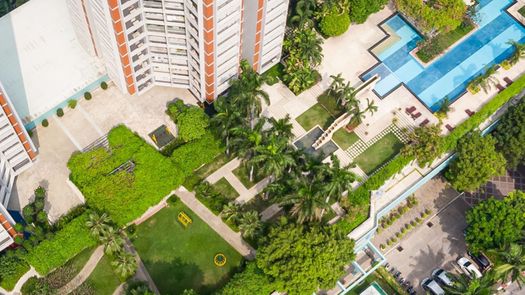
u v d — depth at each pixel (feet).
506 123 479.41
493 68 505.66
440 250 479.00
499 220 447.01
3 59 472.85
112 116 474.08
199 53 431.84
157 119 476.13
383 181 454.40
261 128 435.12
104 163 446.60
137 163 447.83
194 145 456.86
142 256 436.76
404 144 482.28
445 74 515.91
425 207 492.13
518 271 422.82
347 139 483.10
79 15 439.63
